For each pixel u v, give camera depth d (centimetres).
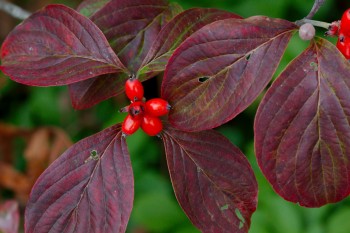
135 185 85
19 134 83
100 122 93
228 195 43
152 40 45
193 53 40
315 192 40
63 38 44
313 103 39
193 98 40
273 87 39
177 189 42
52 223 43
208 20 43
